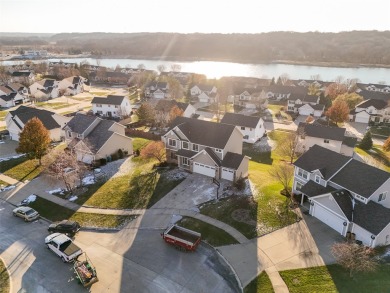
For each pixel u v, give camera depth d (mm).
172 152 46438
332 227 31828
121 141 51688
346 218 29844
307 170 36156
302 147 57156
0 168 46719
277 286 24594
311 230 31500
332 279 25094
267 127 75188
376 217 29078
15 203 37531
